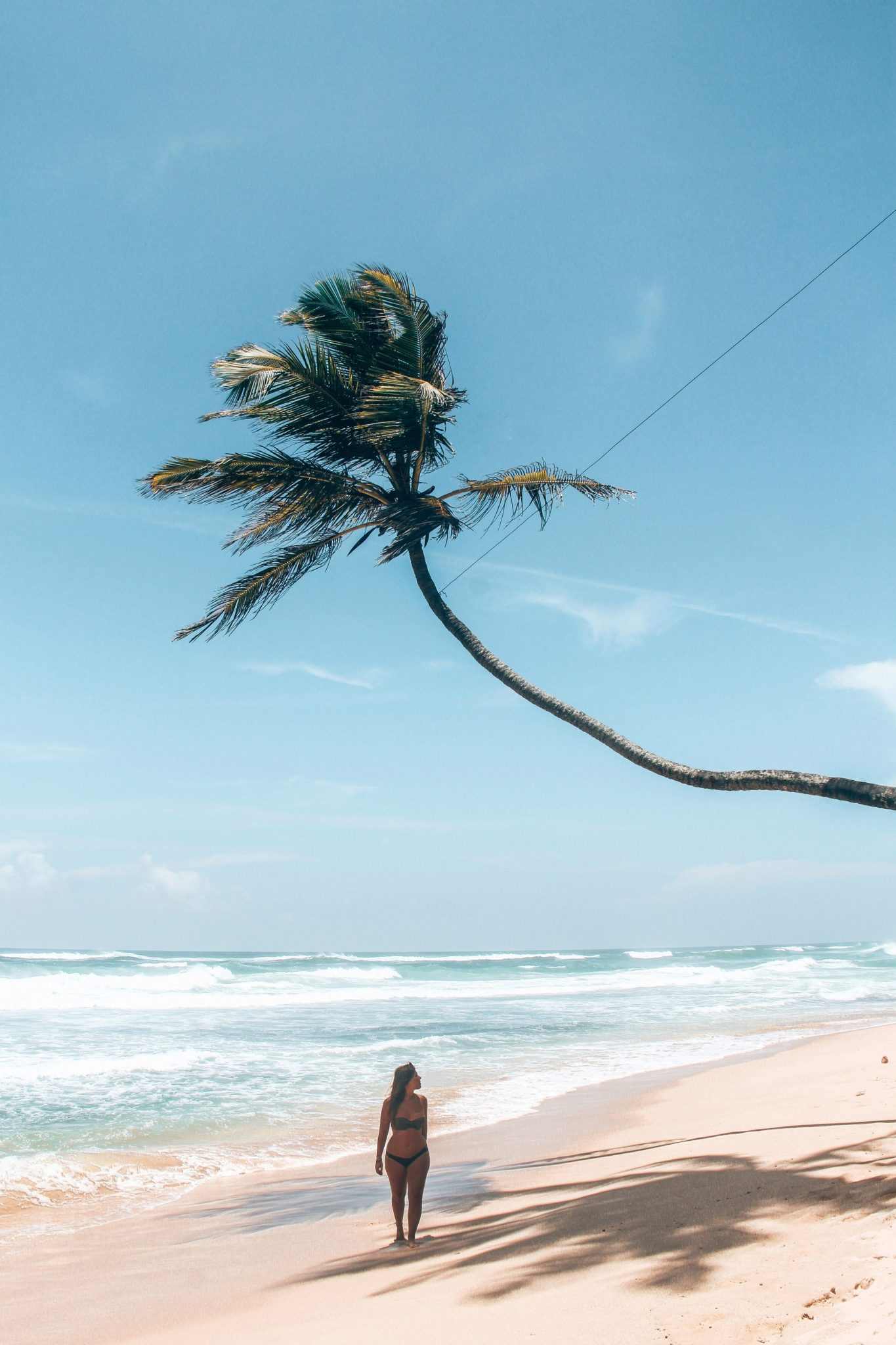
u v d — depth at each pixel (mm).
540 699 9102
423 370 10680
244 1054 17656
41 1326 5309
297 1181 9000
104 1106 12516
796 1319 3453
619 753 8375
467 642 9703
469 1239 6082
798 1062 15086
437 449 11039
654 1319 3760
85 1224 7680
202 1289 5863
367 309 10727
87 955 59188
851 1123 8492
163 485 10180
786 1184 5887
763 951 114375
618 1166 8062
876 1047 16234
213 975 42094
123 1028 21953
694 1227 5086
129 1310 5523
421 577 10109
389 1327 4309
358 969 47781
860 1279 3727
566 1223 5793
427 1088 14125
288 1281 5832
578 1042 19922
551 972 55938
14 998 28922
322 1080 14898
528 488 10266
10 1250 6953
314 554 10883
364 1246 6484
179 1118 11922
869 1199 5074
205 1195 8594
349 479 10648
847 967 63250
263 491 10477
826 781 6844
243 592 10602
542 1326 3887
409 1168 6359
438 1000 32906
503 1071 15906
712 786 7562
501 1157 9477
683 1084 13898
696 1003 30938
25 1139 10555
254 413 10648
